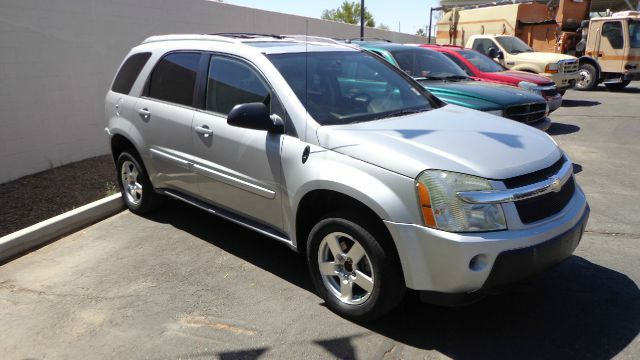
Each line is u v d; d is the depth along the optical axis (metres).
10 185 6.70
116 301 3.96
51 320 3.73
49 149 7.38
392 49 8.91
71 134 7.71
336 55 4.61
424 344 3.32
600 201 5.95
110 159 8.11
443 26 20.78
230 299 3.94
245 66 4.30
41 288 4.20
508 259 2.99
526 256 3.03
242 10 11.62
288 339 3.42
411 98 4.60
